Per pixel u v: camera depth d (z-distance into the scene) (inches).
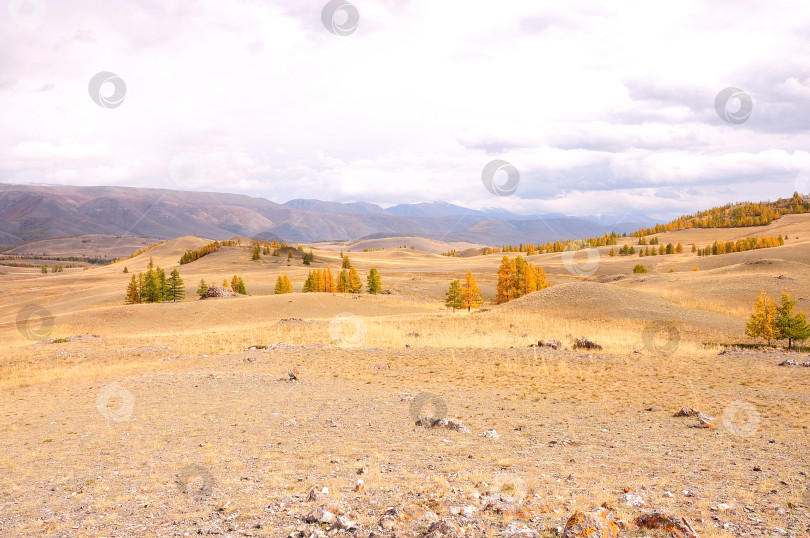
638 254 7317.9
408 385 912.3
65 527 298.8
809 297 2556.6
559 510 290.7
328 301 3324.3
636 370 1011.9
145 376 1045.2
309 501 327.0
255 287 4963.1
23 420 679.1
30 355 1440.7
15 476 423.5
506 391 839.1
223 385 925.2
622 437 531.8
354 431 573.3
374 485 358.0
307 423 619.8
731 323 2107.5
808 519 281.7
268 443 521.7
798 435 514.0
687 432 548.4
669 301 2588.6
